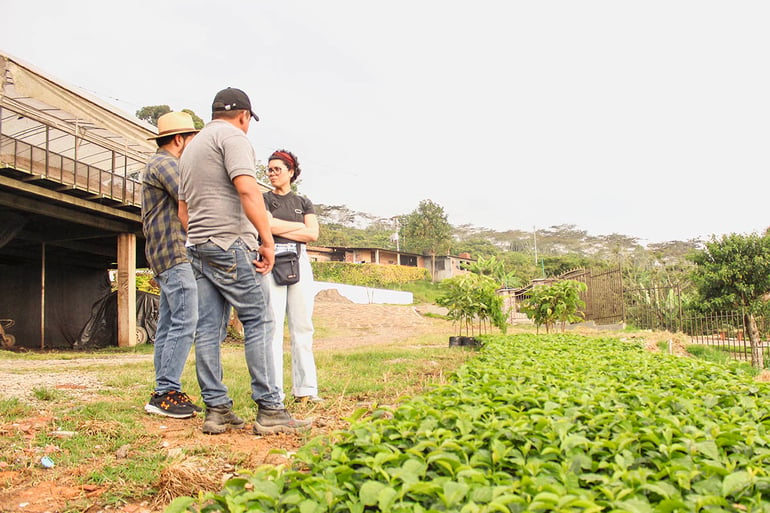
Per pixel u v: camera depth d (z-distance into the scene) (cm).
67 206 1363
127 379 577
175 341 396
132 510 246
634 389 398
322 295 3762
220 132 355
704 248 1672
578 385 410
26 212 1444
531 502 184
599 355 686
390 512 178
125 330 1555
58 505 246
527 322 3094
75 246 1745
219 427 358
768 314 1562
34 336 1892
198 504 213
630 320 1991
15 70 1138
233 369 697
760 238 1593
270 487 197
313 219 494
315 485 198
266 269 361
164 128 425
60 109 1240
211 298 364
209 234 353
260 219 346
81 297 2088
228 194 357
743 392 429
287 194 490
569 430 275
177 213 409
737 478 196
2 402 403
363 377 649
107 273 2214
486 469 232
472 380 443
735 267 1576
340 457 229
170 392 394
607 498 194
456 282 1250
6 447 310
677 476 207
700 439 257
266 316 369
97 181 1333
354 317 3075
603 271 2003
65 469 285
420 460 226
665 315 1798
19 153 1138
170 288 401
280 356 479
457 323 3106
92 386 538
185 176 364
